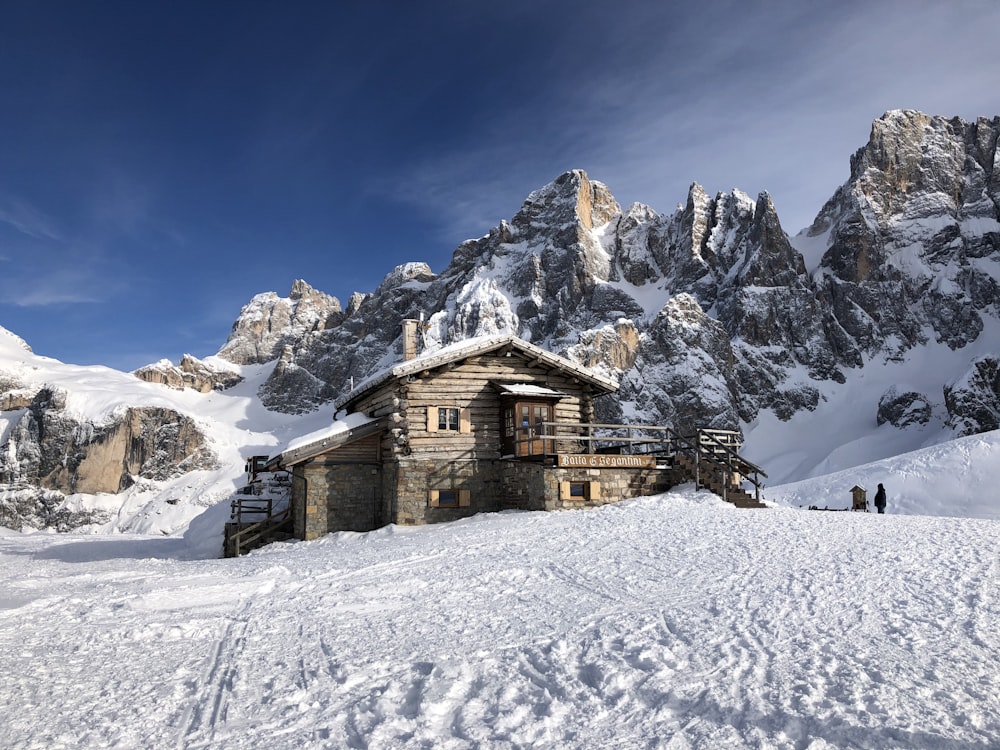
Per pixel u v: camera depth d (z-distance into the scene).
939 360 155.50
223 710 6.41
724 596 10.17
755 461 130.50
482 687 6.88
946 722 5.74
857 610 9.13
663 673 7.08
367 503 27.16
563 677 7.11
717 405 133.00
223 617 10.17
